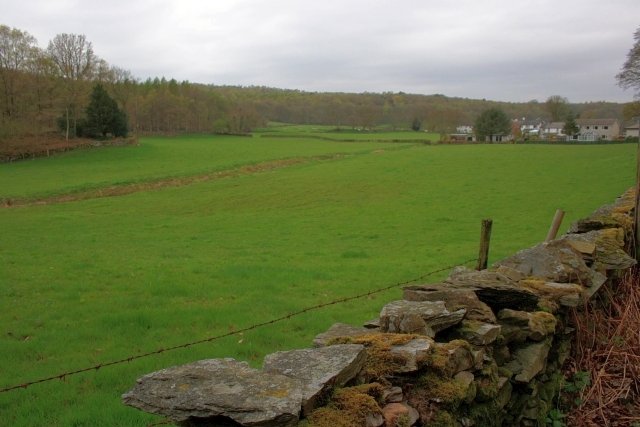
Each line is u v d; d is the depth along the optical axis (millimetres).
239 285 14156
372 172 54906
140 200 43375
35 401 6898
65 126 91500
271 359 3143
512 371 4465
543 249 6227
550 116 147750
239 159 71188
